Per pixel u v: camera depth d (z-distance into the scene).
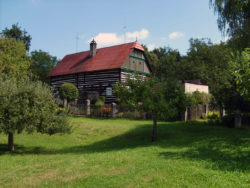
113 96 27.39
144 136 14.26
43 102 10.62
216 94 16.62
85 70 30.23
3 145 12.23
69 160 8.48
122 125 17.70
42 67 52.28
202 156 8.13
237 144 10.03
